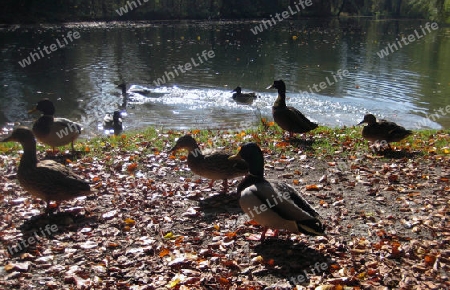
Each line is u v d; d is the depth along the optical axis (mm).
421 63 26078
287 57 27844
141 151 9500
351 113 15352
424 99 17422
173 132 11781
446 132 11656
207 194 7188
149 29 43969
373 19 63594
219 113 15164
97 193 7121
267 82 20312
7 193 7184
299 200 5043
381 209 6562
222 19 56406
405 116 15109
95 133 12922
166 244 5504
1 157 9188
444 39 39062
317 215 5004
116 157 9055
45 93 18031
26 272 4906
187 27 46562
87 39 35406
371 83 20312
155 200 6828
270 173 8117
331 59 27234
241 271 4906
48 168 6195
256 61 26234
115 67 23906
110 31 41500
